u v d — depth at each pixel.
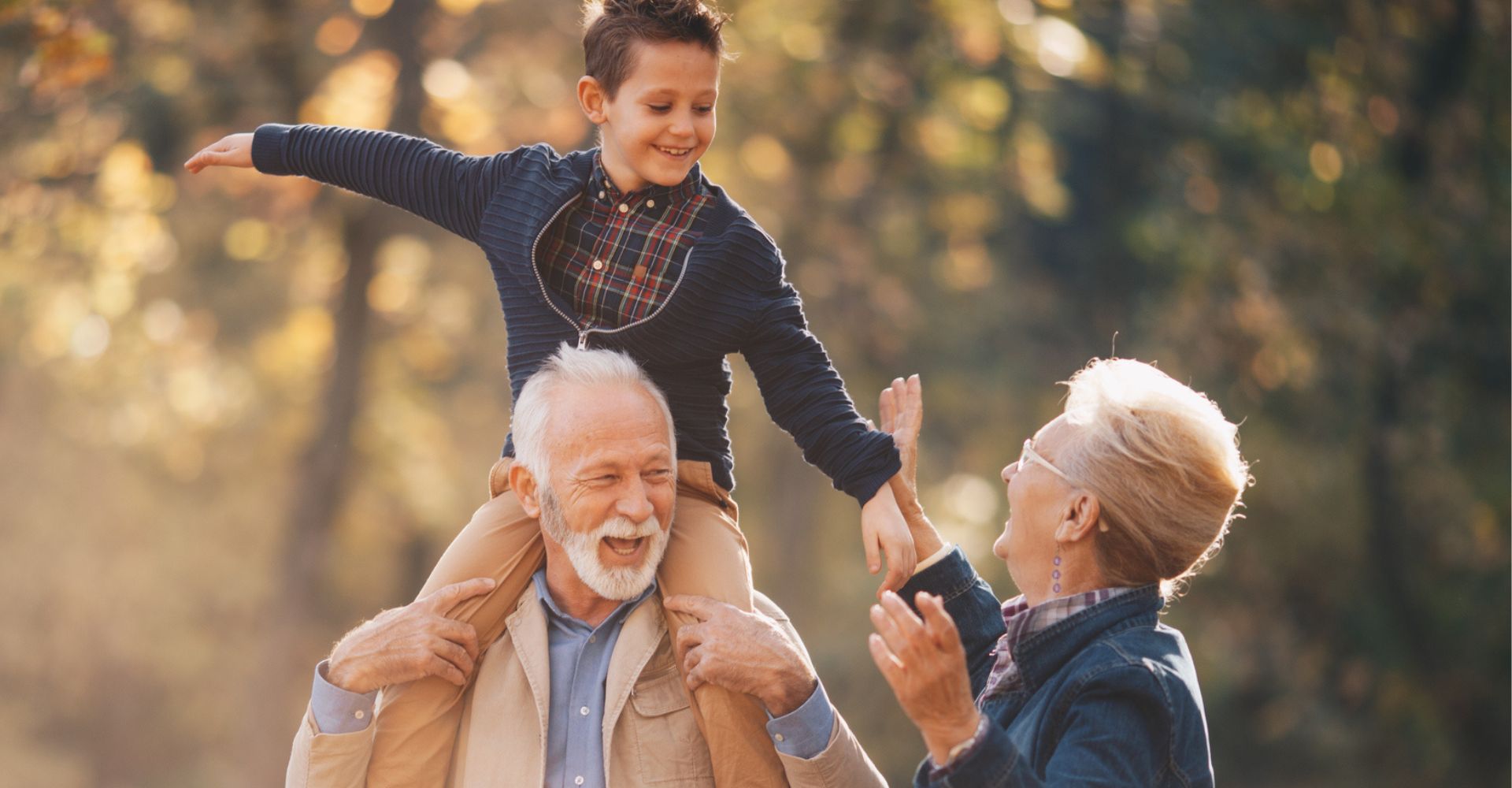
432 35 14.20
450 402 20.11
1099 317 17.88
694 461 3.20
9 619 26.17
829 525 21.36
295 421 22.42
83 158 13.23
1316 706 16.11
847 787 3.13
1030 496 2.94
